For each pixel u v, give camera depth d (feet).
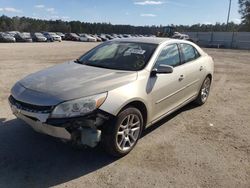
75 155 13.32
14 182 11.10
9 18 331.57
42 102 11.59
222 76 37.99
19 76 31.71
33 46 99.81
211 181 11.79
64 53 67.92
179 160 13.37
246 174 12.44
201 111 20.98
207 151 14.43
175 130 17.03
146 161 13.14
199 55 20.80
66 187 10.94
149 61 15.02
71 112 11.34
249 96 26.61
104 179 11.57
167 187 11.24
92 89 12.11
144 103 13.91
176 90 16.98
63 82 12.82
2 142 14.29
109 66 15.24
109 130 12.30
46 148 13.84
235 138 16.26
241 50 115.65
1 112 18.49
